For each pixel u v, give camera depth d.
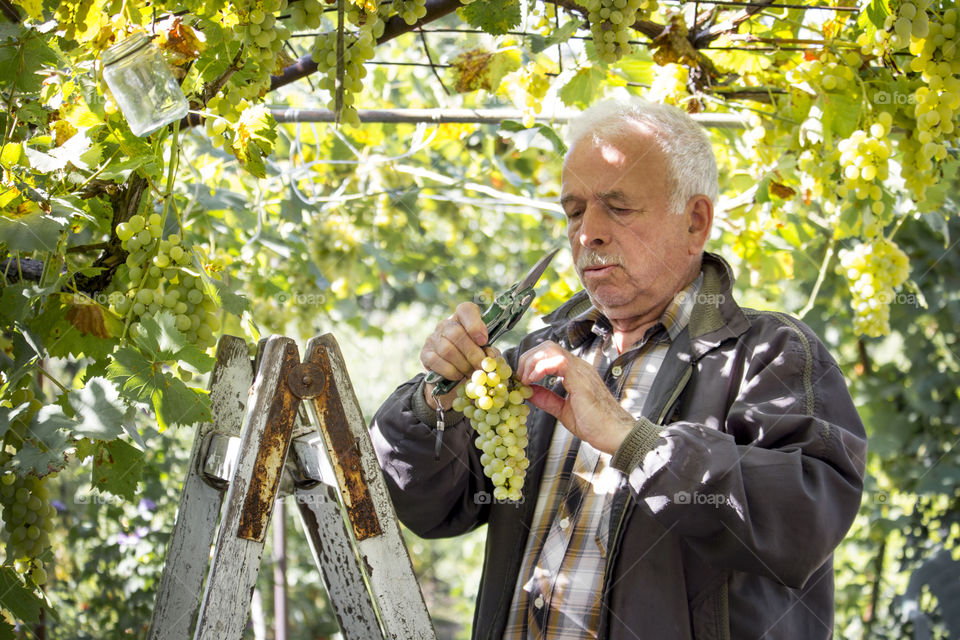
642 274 1.89
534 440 1.99
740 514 1.58
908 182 2.50
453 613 8.87
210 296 1.85
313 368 1.62
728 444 1.63
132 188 1.95
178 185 3.34
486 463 1.75
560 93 2.75
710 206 1.95
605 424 1.67
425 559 8.85
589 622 1.78
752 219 3.44
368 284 5.03
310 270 4.48
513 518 1.95
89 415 1.69
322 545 1.88
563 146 2.94
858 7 2.39
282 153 4.24
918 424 4.59
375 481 1.66
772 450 1.66
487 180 5.15
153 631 1.76
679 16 2.53
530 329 5.01
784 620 1.76
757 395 1.78
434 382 1.85
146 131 1.72
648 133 1.89
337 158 4.21
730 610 1.71
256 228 3.83
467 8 2.16
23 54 1.92
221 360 1.83
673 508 1.60
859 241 3.87
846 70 2.49
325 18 2.69
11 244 1.70
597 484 1.87
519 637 1.89
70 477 3.75
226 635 1.54
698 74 2.61
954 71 2.25
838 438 1.71
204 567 1.80
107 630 4.23
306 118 2.78
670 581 1.71
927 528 4.57
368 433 1.66
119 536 4.26
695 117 2.72
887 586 4.95
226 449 1.75
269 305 4.41
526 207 4.21
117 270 1.97
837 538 1.66
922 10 2.12
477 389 1.68
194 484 1.80
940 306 4.45
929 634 4.27
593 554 1.82
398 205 4.55
